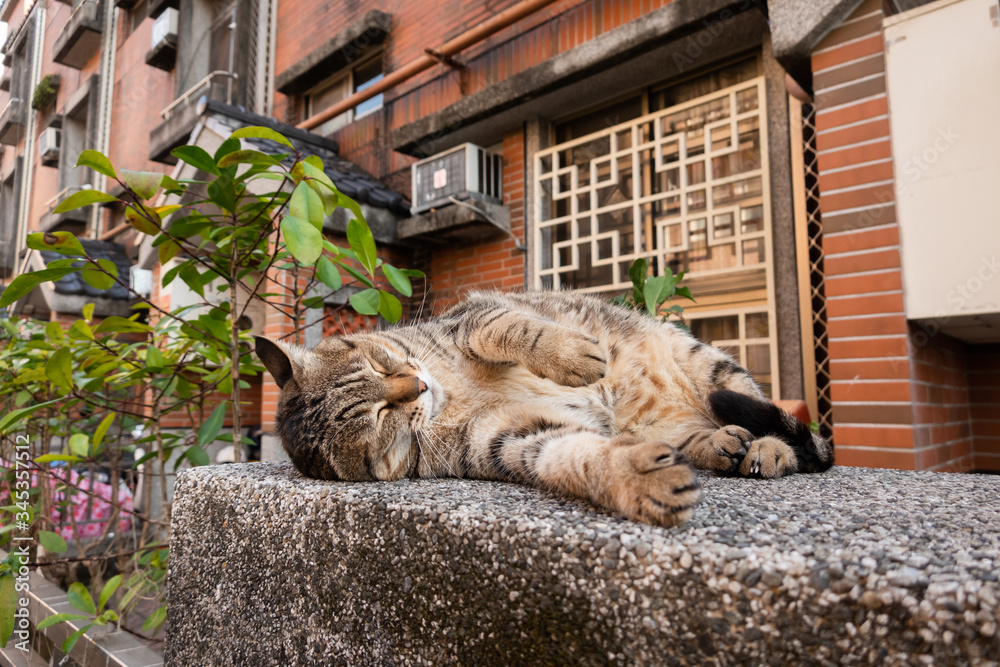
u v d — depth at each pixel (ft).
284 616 3.63
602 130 15.66
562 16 15.85
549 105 16.38
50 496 9.21
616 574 2.30
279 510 3.73
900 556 2.03
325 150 21.84
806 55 9.71
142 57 20.27
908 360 8.51
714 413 5.65
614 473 2.83
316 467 4.58
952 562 1.96
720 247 13.69
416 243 18.90
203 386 8.21
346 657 3.23
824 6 9.21
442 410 5.35
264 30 24.61
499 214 17.24
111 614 5.78
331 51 21.35
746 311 12.69
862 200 8.96
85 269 4.99
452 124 17.40
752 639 1.99
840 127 9.25
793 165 12.23
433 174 17.79
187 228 5.31
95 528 11.00
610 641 2.29
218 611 4.19
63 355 5.36
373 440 4.70
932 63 8.46
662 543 2.25
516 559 2.58
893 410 8.55
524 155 17.37
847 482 4.19
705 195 14.17
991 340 11.42
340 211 16.66
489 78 17.51
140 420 8.84
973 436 11.77
